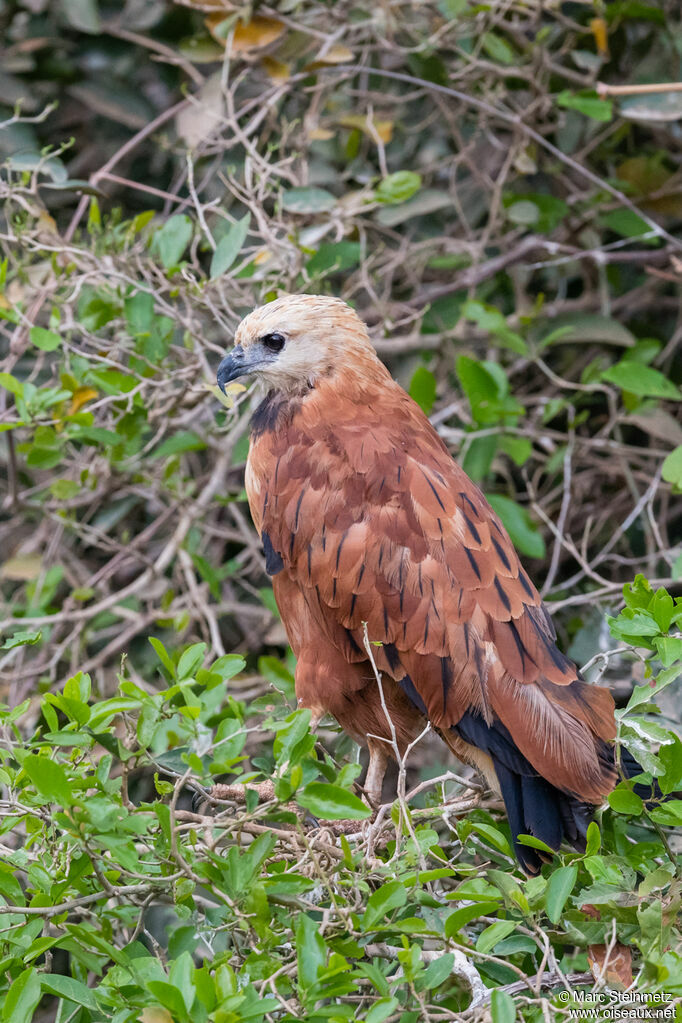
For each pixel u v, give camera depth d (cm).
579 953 638
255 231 1011
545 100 1058
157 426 1024
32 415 880
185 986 516
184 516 1025
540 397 1100
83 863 568
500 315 1005
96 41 1159
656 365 1141
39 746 607
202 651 604
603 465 1105
